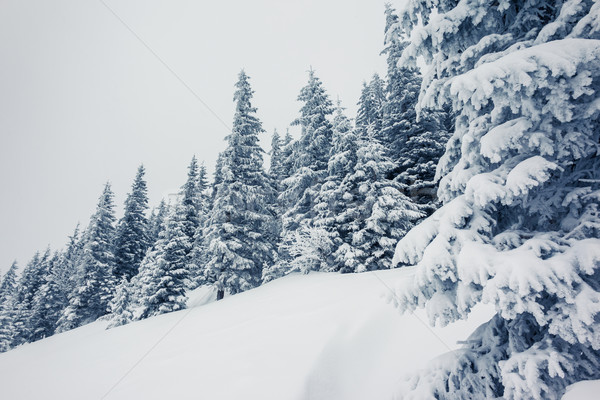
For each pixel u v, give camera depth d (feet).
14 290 141.79
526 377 8.03
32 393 23.44
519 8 12.82
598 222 9.09
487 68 9.35
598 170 10.12
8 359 40.29
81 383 22.79
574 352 8.42
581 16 9.99
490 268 8.64
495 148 9.91
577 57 8.45
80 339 43.42
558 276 7.89
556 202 10.25
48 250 134.92
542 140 9.66
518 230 10.58
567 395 7.31
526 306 7.98
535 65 8.75
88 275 89.51
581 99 9.77
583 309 7.39
